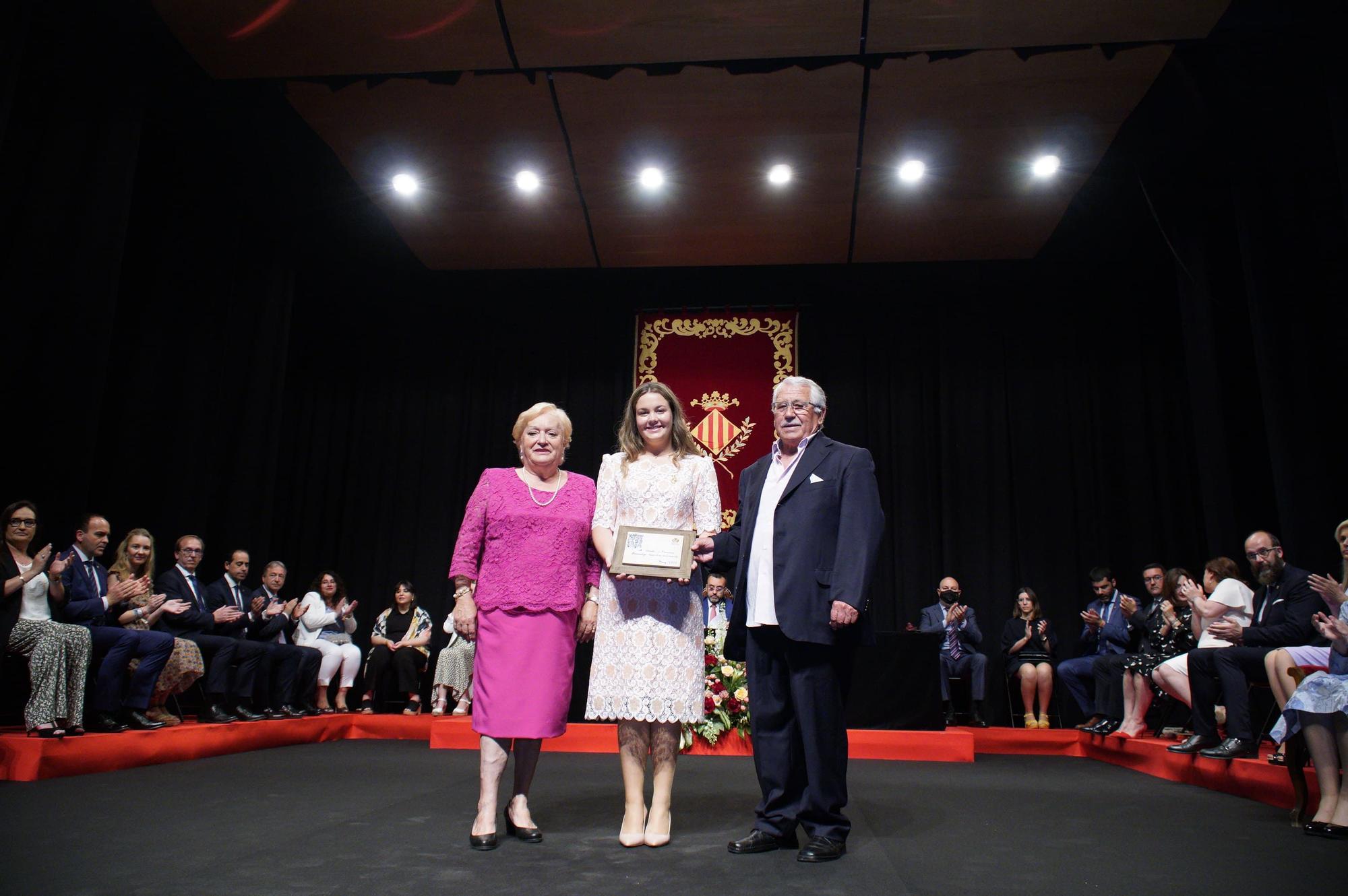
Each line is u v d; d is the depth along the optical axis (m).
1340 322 6.17
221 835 2.68
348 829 2.81
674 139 7.45
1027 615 7.81
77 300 5.71
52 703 4.09
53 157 5.78
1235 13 5.70
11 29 4.79
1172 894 2.09
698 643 2.78
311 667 7.09
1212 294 7.68
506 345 10.39
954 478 9.31
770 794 2.61
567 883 2.09
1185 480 8.98
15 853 2.37
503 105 7.07
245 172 7.98
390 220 8.84
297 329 10.52
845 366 9.83
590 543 2.95
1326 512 5.96
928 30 6.08
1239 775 4.12
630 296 10.32
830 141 7.40
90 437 5.66
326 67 6.54
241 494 8.05
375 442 10.32
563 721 2.75
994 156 7.52
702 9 5.95
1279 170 6.64
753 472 2.93
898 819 3.29
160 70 6.61
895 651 6.31
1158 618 5.97
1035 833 2.98
